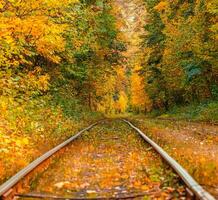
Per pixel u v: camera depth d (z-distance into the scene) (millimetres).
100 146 13375
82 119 30844
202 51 27516
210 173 7102
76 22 19984
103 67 41000
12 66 15625
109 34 39500
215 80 31953
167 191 6152
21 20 11039
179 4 34094
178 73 36844
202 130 18250
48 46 14133
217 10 23344
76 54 26844
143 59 49781
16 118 14586
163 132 17766
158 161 9094
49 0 11383
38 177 7473
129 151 11719
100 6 31859
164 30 35062
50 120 18500
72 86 31359
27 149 11750
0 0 10867
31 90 16688
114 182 7168
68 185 6930
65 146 12430
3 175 7359
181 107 41750
